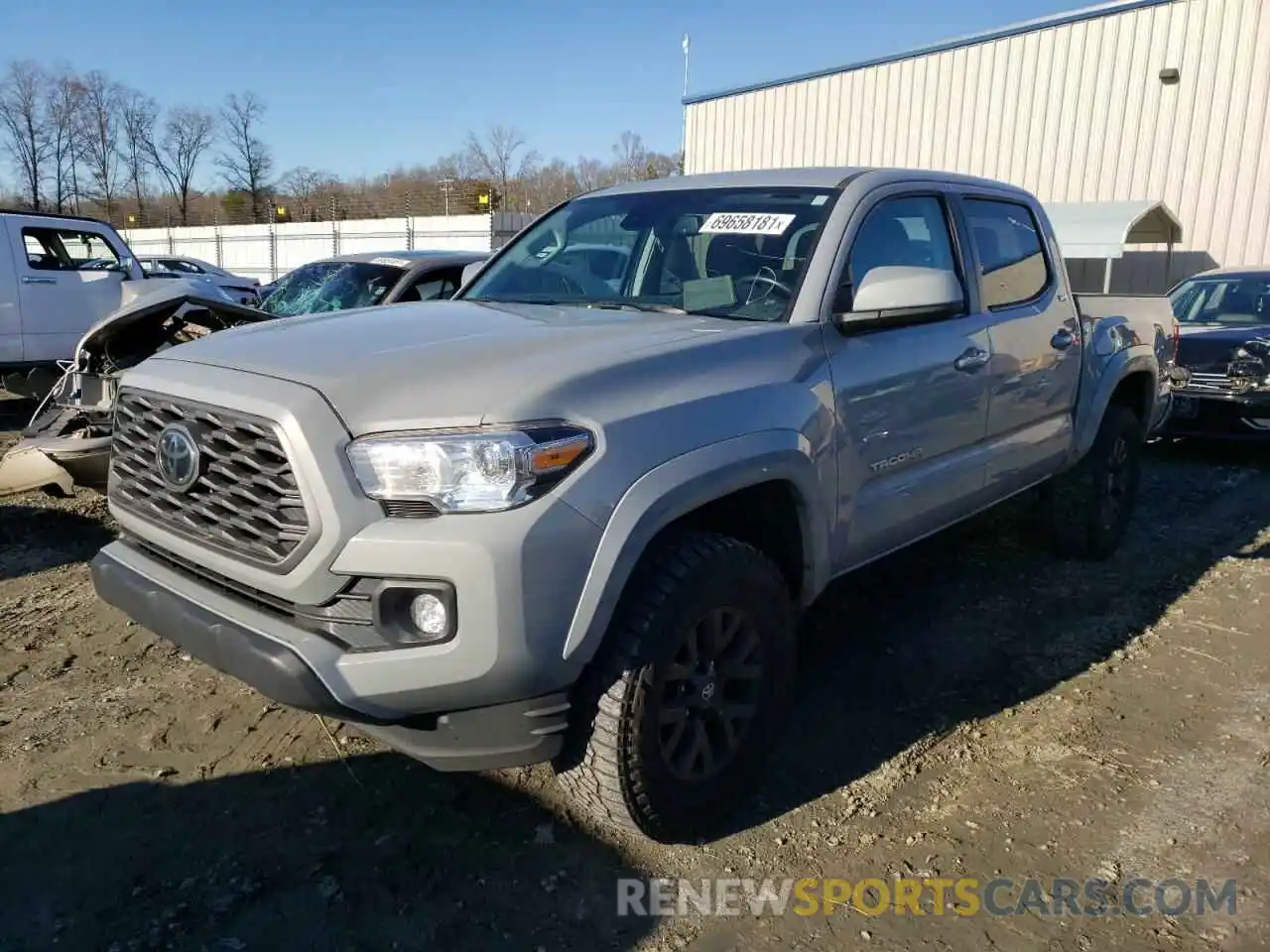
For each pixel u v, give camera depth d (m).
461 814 3.07
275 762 3.33
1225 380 8.19
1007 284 4.44
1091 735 3.65
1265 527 6.43
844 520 3.35
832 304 3.37
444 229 33.59
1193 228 17.28
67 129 59.25
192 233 41.28
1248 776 3.38
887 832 3.05
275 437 2.45
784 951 2.54
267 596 2.57
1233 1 16.31
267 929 2.55
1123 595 5.09
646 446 2.59
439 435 2.36
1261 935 2.62
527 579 2.35
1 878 2.71
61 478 5.29
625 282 3.79
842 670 4.17
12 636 4.30
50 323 10.48
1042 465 4.75
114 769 3.26
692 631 2.76
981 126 19.48
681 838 2.93
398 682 2.38
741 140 23.42
